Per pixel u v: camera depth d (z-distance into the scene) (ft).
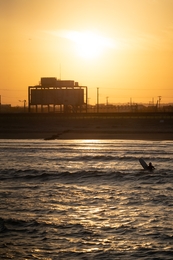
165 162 356.59
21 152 435.53
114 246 151.23
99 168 324.60
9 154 417.90
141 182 265.13
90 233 164.04
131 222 177.27
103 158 382.83
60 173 294.66
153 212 191.62
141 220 179.83
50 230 167.63
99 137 625.00
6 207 199.93
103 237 160.04
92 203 208.33
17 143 545.44
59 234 163.22
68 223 175.94
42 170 311.27
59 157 392.68
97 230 167.43
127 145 513.86
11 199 216.54
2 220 177.99
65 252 146.41
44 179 276.82
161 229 168.25
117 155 407.03
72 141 574.97
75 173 294.05
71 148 476.95
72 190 240.32
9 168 322.96
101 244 153.28
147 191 236.43
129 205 204.44
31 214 188.34
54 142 559.38
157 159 374.63
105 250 147.74
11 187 249.75
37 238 159.02
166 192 233.35
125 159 376.68
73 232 165.37
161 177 281.33
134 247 150.20
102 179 276.41
